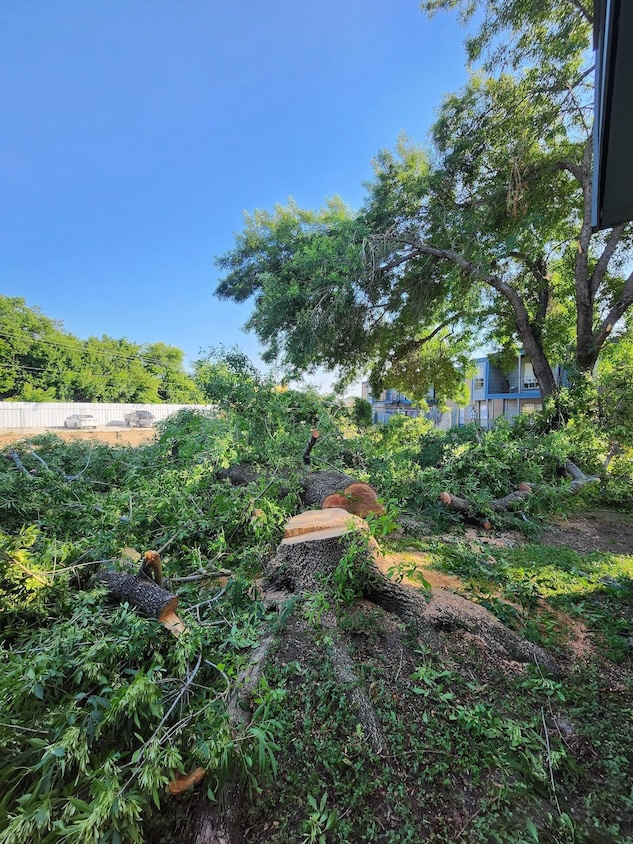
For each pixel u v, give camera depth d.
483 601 2.85
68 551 2.38
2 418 20.77
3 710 1.25
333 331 10.01
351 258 8.95
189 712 1.51
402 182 10.53
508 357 14.46
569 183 9.53
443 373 15.24
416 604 2.48
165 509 3.53
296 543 2.66
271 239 13.78
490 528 4.80
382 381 15.26
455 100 9.63
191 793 1.37
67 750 1.14
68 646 1.59
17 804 1.17
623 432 6.88
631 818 1.36
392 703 1.83
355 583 2.56
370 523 2.63
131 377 33.00
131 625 1.75
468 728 1.65
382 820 1.35
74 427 21.44
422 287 10.98
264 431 4.96
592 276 9.36
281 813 1.37
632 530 4.93
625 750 1.62
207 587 2.84
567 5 7.14
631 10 1.46
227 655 1.91
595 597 2.99
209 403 5.50
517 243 8.60
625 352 8.40
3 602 1.92
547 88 8.30
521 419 8.76
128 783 1.14
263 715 1.50
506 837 1.27
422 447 7.83
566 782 1.50
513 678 2.00
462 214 9.38
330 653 2.01
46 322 30.30
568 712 1.81
